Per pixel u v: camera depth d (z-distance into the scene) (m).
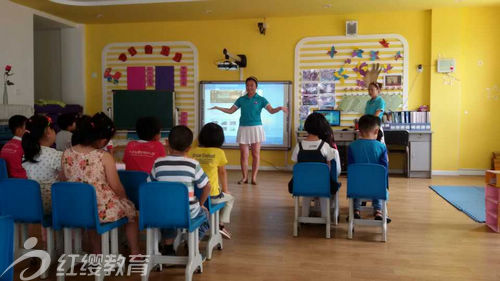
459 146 7.66
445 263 3.19
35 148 3.10
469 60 7.57
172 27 8.41
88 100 8.77
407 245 3.63
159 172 2.84
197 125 8.41
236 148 8.37
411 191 6.05
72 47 8.68
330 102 7.97
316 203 4.50
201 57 8.37
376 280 2.87
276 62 8.13
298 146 4.01
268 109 6.57
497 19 7.45
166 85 8.47
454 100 7.53
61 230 3.22
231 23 8.23
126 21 8.41
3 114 6.19
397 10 7.61
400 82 7.73
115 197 2.89
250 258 3.31
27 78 7.26
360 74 7.84
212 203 3.36
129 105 8.38
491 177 4.17
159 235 3.23
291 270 3.06
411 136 7.33
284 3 7.04
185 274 2.88
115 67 8.63
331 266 3.13
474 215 4.59
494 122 7.56
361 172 3.67
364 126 4.02
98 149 2.91
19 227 3.25
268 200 5.48
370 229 4.12
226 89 8.30
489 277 2.92
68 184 2.67
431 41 7.53
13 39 6.97
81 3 7.14
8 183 2.82
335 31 7.89
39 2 6.95
